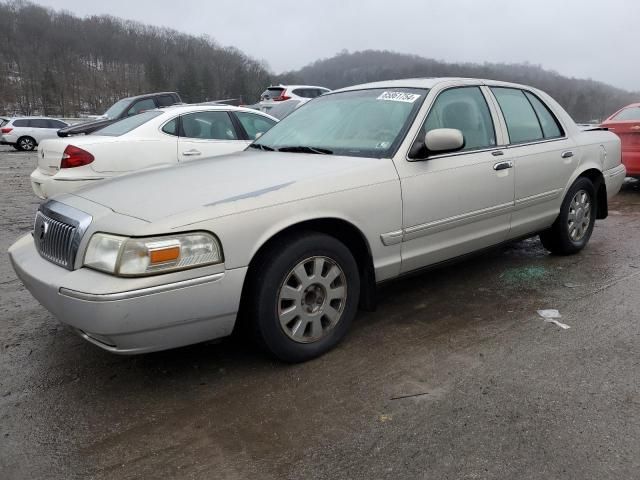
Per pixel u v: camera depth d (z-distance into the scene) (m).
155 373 2.96
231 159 3.59
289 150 3.78
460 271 4.64
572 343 3.23
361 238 3.18
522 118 4.43
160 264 2.44
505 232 4.13
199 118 6.87
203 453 2.29
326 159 3.36
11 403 2.68
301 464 2.21
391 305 3.89
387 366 2.99
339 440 2.35
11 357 3.15
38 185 6.28
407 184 3.32
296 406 2.62
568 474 2.11
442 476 2.12
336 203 2.99
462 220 3.70
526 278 4.43
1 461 2.25
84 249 2.57
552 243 4.93
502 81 4.42
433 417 2.50
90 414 2.58
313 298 3.01
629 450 2.25
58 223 2.77
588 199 5.03
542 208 4.47
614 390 2.70
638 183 9.69
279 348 2.90
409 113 3.59
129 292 2.38
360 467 2.18
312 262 2.97
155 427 2.47
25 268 2.83
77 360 3.12
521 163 4.13
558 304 3.86
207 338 2.71
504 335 3.36
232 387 2.80
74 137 6.35
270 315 2.82
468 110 3.94
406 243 3.40
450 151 3.64
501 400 2.63
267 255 2.80
